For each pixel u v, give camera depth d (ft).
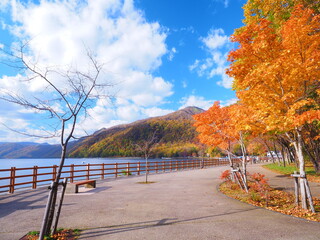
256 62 23.30
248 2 44.11
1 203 26.96
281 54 20.53
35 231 16.06
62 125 16.55
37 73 16.63
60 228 16.79
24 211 22.89
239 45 24.00
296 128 21.84
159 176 62.80
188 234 15.28
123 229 16.57
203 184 43.70
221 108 38.14
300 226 16.78
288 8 35.27
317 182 42.47
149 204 25.29
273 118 21.63
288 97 21.67
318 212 20.61
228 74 24.97
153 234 15.37
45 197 30.94
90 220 19.02
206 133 39.88
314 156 63.31
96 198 29.40
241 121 25.00
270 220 18.37
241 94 23.99
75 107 17.38
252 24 22.77
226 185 40.06
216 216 19.80
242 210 21.98
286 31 21.45
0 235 15.65
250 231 15.75
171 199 28.22
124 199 28.53
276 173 66.33
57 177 15.15
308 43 20.71
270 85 22.39
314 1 32.30
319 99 28.17
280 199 27.43
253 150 139.95
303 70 19.65
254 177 33.01
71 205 25.14
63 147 15.92
